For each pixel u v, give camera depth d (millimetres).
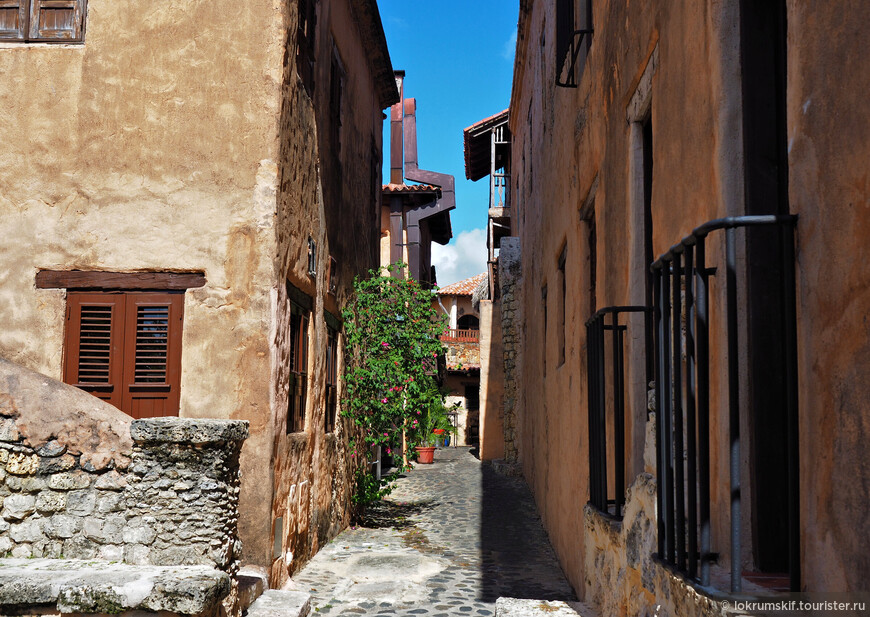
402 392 10055
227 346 6258
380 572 7016
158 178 6465
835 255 1742
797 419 1931
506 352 18016
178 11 6598
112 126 6516
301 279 7242
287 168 6801
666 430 2600
